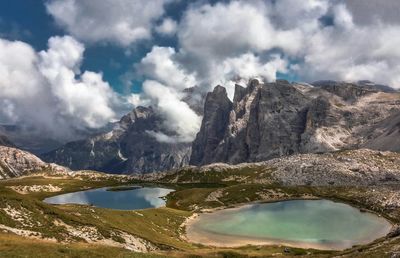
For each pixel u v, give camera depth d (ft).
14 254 171.83
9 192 361.51
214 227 571.28
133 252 208.54
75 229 302.25
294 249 399.44
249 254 329.72
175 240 446.19
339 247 451.53
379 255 215.72
